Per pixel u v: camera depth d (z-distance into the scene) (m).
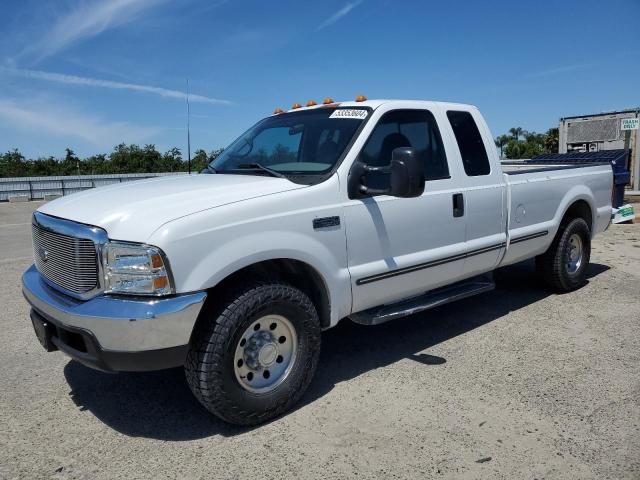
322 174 3.76
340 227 3.71
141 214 3.08
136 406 3.72
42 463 3.05
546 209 5.61
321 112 4.46
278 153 4.33
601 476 2.82
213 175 4.23
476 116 4.98
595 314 5.39
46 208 3.75
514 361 4.28
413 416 3.46
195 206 3.18
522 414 3.45
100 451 3.17
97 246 3.03
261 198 3.37
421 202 4.24
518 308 5.65
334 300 3.73
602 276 6.91
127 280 2.97
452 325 5.18
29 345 4.91
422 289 4.44
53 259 3.41
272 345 3.41
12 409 3.70
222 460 3.04
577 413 3.44
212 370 3.13
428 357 4.41
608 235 10.00
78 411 3.66
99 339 2.97
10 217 17.50
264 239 3.30
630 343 4.59
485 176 4.85
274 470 2.94
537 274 6.14
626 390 3.74
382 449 3.10
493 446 3.11
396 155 3.52
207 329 3.15
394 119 4.24
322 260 3.60
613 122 17.81
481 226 4.80
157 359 3.01
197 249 3.04
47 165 55.81
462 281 5.11
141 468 2.99
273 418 3.47
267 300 3.28
